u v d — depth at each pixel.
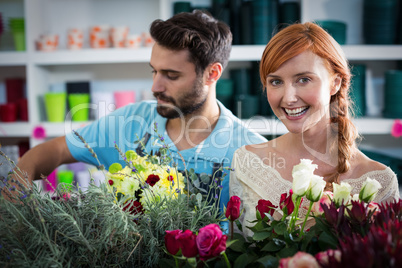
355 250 0.46
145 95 2.30
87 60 2.24
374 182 0.70
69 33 2.26
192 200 0.84
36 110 2.30
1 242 0.67
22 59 2.25
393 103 2.18
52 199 0.77
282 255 0.64
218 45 1.30
